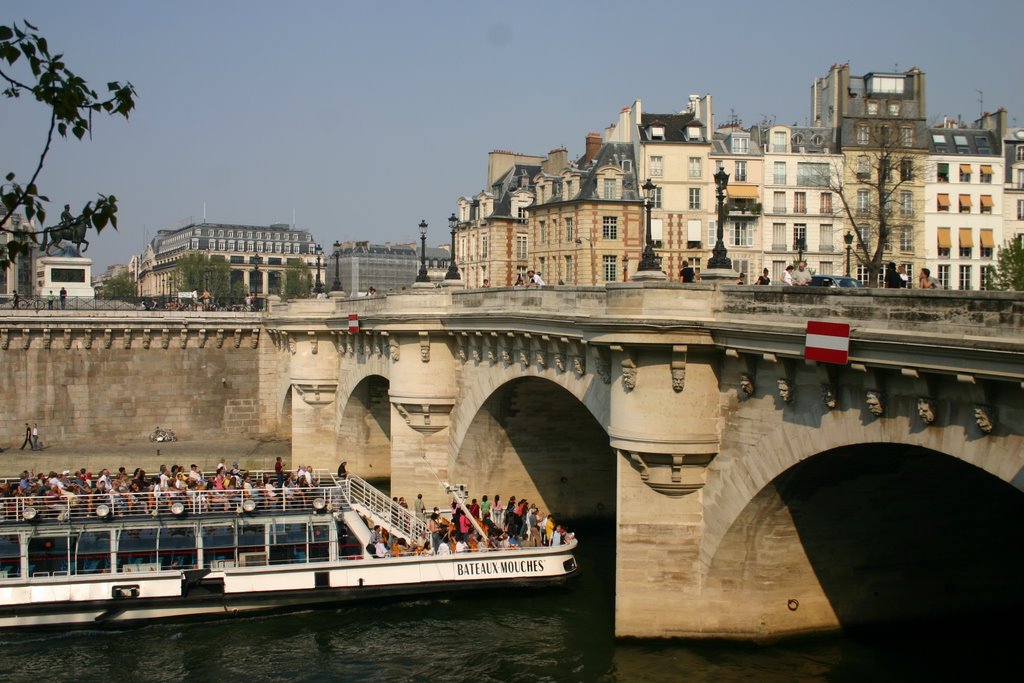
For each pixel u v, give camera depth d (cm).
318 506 4309
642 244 9331
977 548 3180
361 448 6862
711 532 3045
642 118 9612
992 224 9544
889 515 3009
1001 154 9800
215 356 8062
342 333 6619
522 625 3772
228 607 4009
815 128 9706
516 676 3278
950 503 3028
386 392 6600
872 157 9225
